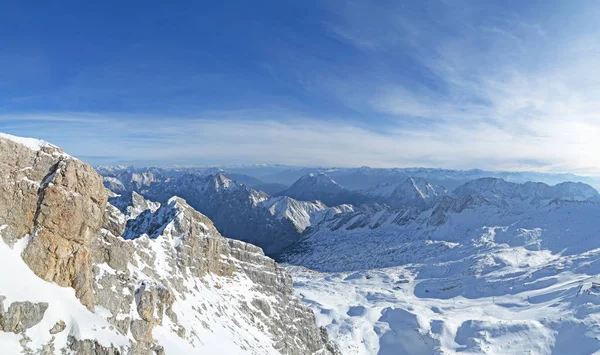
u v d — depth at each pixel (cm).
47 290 4131
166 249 9381
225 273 11644
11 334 3575
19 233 4291
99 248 5562
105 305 4972
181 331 6562
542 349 17925
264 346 9656
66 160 4866
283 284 13500
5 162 4397
